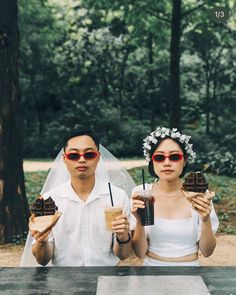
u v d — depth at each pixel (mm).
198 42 27406
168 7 16938
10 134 8070
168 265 3479
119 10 16281
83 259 3512
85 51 31344
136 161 23594
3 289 2730
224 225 9398
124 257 3387
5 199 8023
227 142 28688
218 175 15898
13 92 8070
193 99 32562
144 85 31406
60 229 3502
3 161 8023
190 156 3592
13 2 7992
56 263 3543
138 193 3168
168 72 30859
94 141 3484
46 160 25625
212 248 3422
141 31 17359
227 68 30891
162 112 32812
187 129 30766
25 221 8188
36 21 26844
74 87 32031
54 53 30547
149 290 2691
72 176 3521
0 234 7980
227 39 23250
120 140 29234
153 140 3547
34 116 31453
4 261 7004
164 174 3510
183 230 3504
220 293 2646
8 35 7938
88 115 30234
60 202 3541
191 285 2764
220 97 31250
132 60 32281
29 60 29641
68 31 30625
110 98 33125
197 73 32594
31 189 13680
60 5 29562
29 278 2920
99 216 3525
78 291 2686
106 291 2678
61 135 29312
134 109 32969
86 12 29719
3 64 7973
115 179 4121
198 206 3125
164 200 3582
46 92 31234
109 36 31219
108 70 32062
